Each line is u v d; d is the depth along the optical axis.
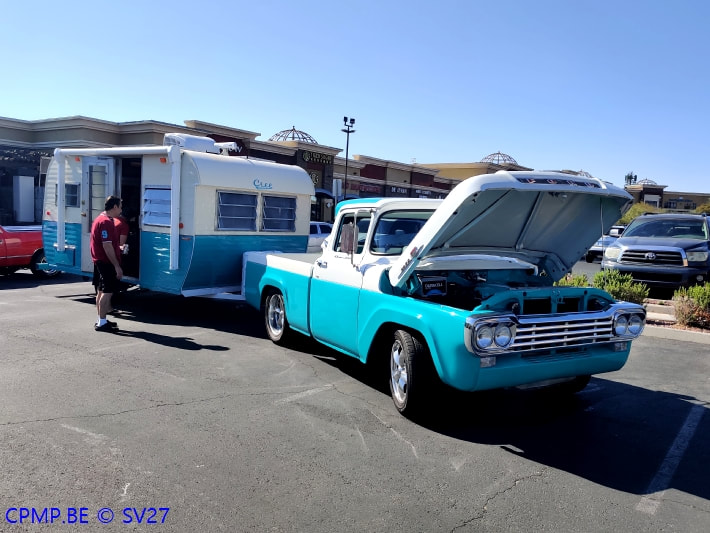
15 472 3.80
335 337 6.07
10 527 3.18
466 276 5.78
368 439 4.56
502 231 5.39
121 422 4.71
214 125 25.80
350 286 5.75
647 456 4.41
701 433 4.89
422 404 4.85
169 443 4.33
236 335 8.04
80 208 10.18
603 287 9.46
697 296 8.91
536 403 5.63
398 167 38.62
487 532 3.29
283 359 6.82
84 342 7.32
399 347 5.16
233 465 4.01
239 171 9.04
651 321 9.29
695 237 11.53
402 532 3.27
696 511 3.60
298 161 30.98
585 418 5.22
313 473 3.94
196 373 6.14
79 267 10.34
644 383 6.32
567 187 4.65
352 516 3.42
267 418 4.91
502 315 4.32
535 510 3.55
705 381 6.40
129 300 10.57
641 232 12.30
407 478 3.92
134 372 6.09
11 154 24.61
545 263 6.22
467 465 4.17
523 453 4.41
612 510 3.58
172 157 8.41
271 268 7.49
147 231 9.10
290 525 3.30
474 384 4.43
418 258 4.91
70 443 4.27
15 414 4.80
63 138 24.20
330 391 5.69
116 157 9.55
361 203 5.93
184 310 9.81
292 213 10.10
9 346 7.00
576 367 4.80
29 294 11.05
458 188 4.49
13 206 22.75
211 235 8.73
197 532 3.20
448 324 4.45
